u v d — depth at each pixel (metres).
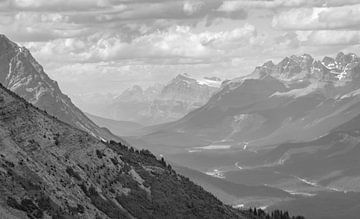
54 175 178.38
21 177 161.25
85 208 174.00
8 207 144.38
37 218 148.12
